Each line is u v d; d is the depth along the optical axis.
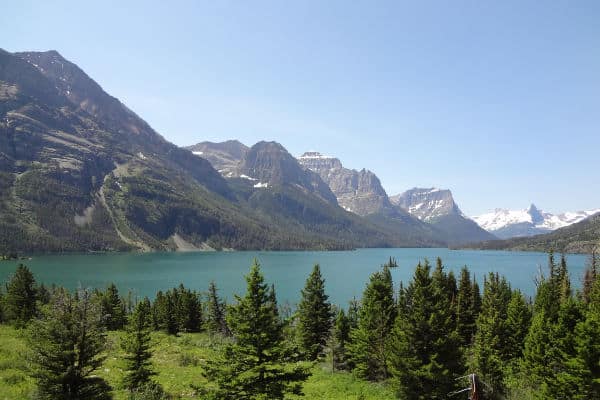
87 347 26.36
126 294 155.38
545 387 36.22
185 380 37.72
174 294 97.00
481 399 34.38
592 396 33.25
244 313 24.70
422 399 33.28
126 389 32.06
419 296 36.66
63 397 24.92
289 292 162.75
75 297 27.36
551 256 77.38
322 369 51.06
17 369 32.47
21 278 68.69
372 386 41.97
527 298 120.75
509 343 50.72
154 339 62.78
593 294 52.16
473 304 68.50
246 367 23.95
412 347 35.09
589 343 33.59
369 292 53.47
